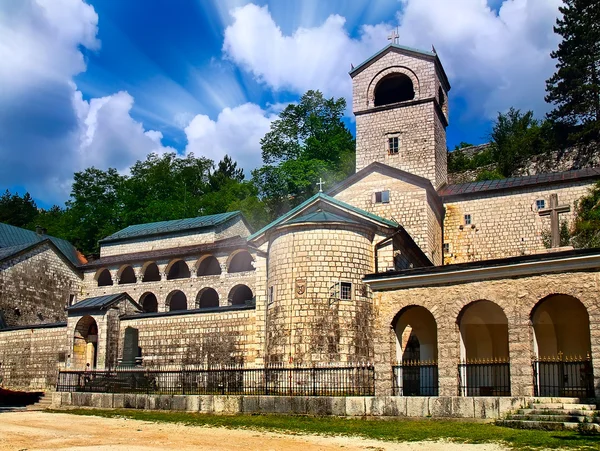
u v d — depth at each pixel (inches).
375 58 1998.0
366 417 888.9
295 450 658.2
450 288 895.7
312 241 1299.2
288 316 1273.4
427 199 1715.1
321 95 3065.9
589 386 824.3
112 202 3304.6
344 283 1282.0
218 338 1546.5
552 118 2588.6
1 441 756.0
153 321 1662.2
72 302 2294.5
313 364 1190.3
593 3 2536.9
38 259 2203.5
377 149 1955.0
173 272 2263.8
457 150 3294.8
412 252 1551.4
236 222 2332.7
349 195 1797.5
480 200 1923.0
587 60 2471.7
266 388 1065.5
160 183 3440.0
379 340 933.2
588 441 629.9
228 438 764.6
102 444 723.4
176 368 1578.5
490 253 1877.5
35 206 4143.7
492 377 1051.9
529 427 726.5
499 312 1044.5
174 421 963.3
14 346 1915.6
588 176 1803.6
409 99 2068.2
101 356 1663.4
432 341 1115.9
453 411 829.8
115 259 2198.6
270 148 3016.7
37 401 1476.4
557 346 1010.7
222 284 1963.6
